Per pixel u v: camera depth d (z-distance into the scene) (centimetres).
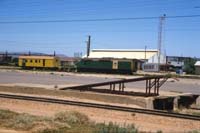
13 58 14325
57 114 1852
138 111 2267
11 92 3884
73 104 2555
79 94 3438
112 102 3212
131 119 2127
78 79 6762
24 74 8056
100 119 2109
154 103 3250
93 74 8950
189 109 3559
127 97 3166
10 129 1480
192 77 8969
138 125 1934
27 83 5172
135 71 9900
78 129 1495
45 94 3666
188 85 6256
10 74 7819
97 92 3731
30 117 1694
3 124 1570
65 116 1780
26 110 2444
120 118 2156
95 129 1497
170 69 13075
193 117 2117
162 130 1809
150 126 1934
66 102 2642
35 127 1478
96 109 2389
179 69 12775
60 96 3541
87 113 2300
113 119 2122
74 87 3881
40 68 10881
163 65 12525
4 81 5497
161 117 2116
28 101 2742
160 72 10825
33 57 10962
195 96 4009
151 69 12469
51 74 8456
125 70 9581
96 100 3306
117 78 7350
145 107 3070
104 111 2327
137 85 5619
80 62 10375
